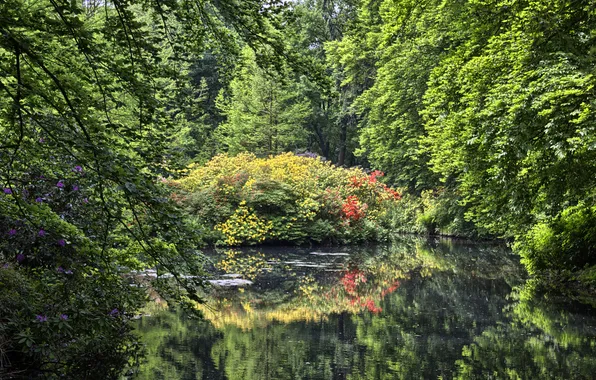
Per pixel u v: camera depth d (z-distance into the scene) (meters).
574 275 12.56
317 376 5.62
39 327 4.65
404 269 15.03
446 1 13.32
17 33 3.64
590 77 7.33
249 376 5.54
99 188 3.91
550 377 5.67
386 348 6.85
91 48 3.90
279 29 5.22
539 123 7.86
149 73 4.57
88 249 4.60
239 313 8.91
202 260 4.77
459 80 10.64
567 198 9.88
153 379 5.34
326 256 18.00
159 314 8.64
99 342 5.83
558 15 8.78
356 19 7.52
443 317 8.84
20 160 4.66
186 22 4.97
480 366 6.08
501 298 10.75
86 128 3.99
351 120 39.75
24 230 4.92
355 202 23.98
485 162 10.24
